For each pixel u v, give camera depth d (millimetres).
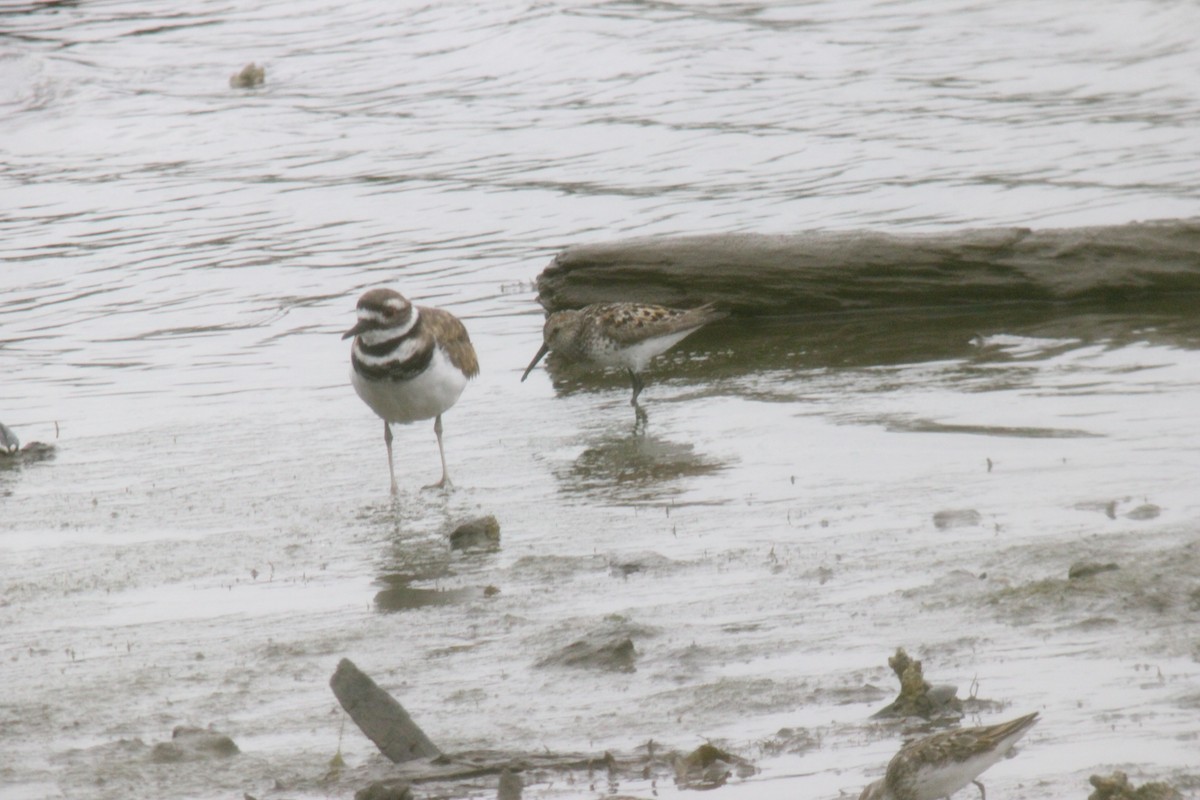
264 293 22547
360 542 12398
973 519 11648
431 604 10703
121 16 46312
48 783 7961
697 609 10109
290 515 13273
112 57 41719
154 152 33031
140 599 11172
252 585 11391
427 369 13867
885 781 6910
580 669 9188
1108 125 29172
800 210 24859
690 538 11859
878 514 12055
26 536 12977
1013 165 26828
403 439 15773
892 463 13508
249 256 24719
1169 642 8766
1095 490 12156
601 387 17469
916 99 32219
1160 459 12883
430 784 7762
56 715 8930
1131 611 9266
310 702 8984
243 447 15680
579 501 13250
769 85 34188
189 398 17766
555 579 11055
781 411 15719
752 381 17000
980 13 38688
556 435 15617
